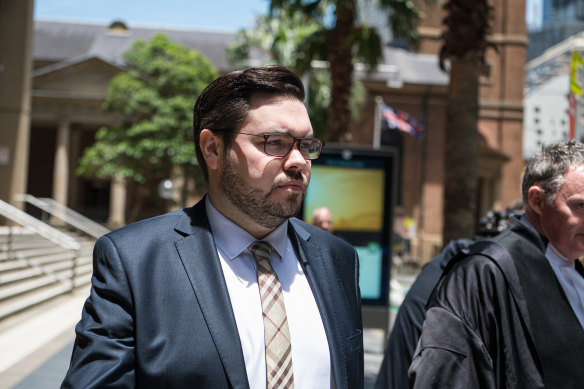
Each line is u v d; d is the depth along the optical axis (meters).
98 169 26.27
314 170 6.26
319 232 1.77
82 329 1.33
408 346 2.94
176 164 25.38
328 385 1.48
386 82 34.12
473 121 7.20
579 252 1.89
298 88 1.51
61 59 38.72
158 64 25.27
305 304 1.54
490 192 36.81
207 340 1.35
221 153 1.50
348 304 1.65
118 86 25.53
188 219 1.54
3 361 6.34
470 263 1.86
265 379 1.41
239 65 26.42
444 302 1.84
